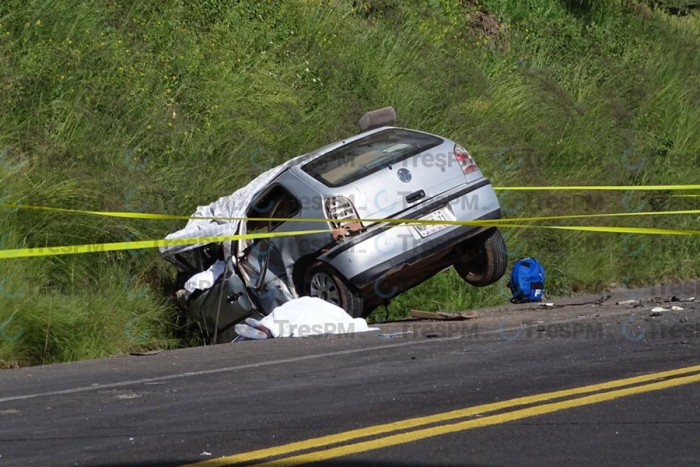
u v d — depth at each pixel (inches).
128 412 628.4
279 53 1638.8
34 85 1301.7
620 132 1766.7
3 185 1108.5
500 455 511.8
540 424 572.1
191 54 1524.4
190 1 1641.2
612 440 537.0
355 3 1897.1
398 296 1214.3
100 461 509.7
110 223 1133.1
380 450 523.8
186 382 729.6
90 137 1286.9
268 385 705.6
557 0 2279.8
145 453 523.8
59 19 1443.2
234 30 1644.9
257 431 568.1
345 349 854.5
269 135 1444.4
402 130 1081.4
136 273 1151.6
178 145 1354.6
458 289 1255.5
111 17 1518.2
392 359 794.8
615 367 727.7
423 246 996.6
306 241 1005.2
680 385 660.1
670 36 2306.8
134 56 1461.6
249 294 1053.8
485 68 1873.8
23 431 581.3
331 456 512.4
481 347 838.5
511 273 1237.1
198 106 1439.5
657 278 1465.3
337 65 1633.9
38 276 1045.8
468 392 659.4
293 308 972.6
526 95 1780.3
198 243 1010.1
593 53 2059.5
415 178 1012.5
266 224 1071.0
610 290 1387.8
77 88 1349.7
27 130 1240.8
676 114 1964.8
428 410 611.5
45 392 708.7
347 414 606.2
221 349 895.1
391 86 1644.9
